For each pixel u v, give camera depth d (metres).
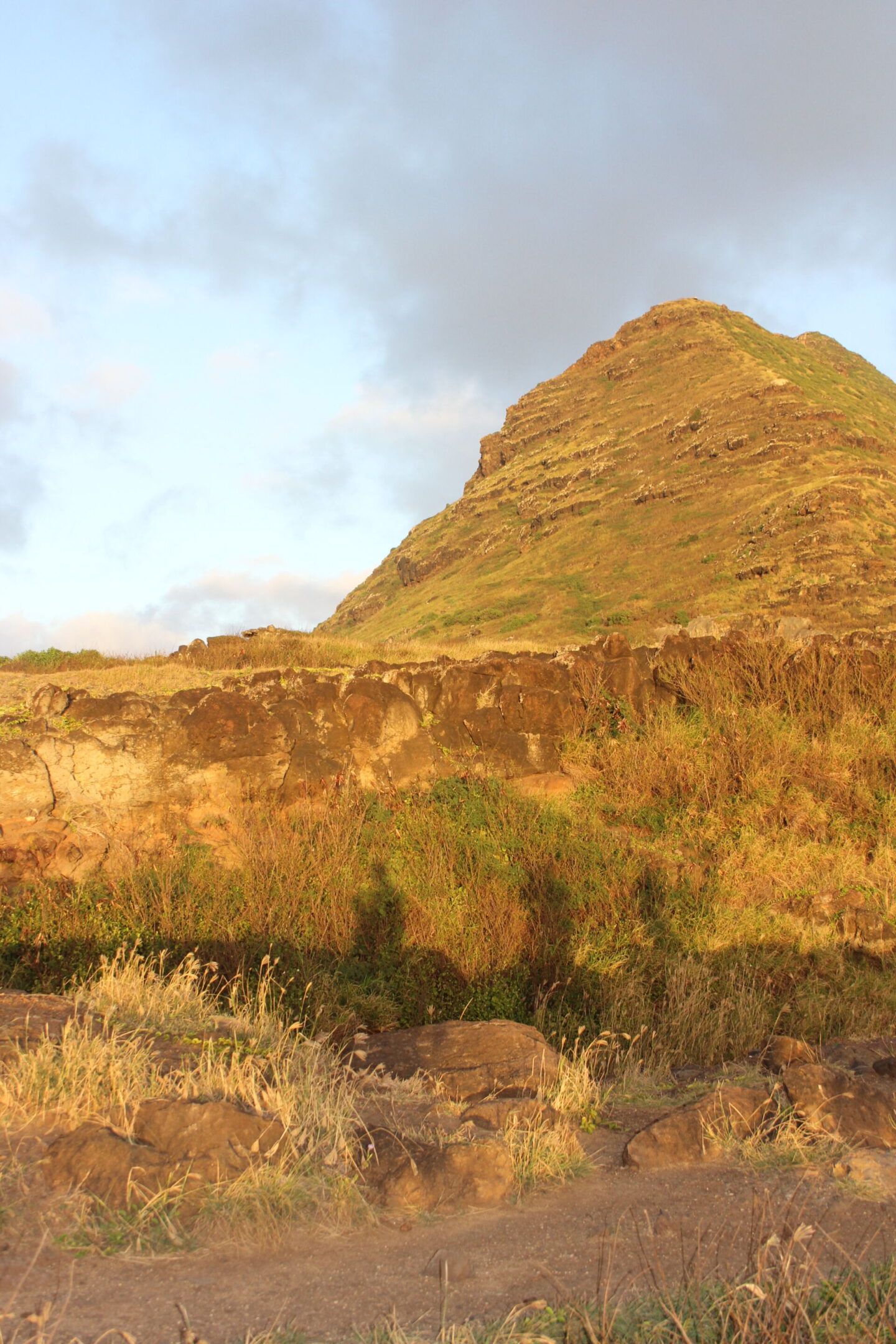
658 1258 2.96
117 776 8.30
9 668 14.44
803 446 87.88
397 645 16.84
